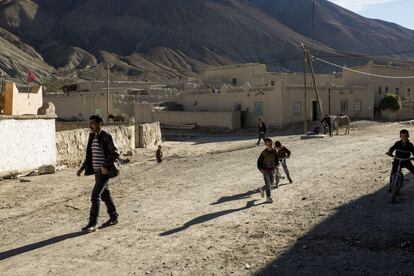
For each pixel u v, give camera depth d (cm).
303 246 729
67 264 691
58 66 19062
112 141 856
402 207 935
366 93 4900
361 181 1264
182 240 789
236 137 3847
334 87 4619
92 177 1593
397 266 627
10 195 1268
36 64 16775
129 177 1568
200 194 1193
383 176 1319
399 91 5453
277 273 625
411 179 1249
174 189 1286
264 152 1082
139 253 730
